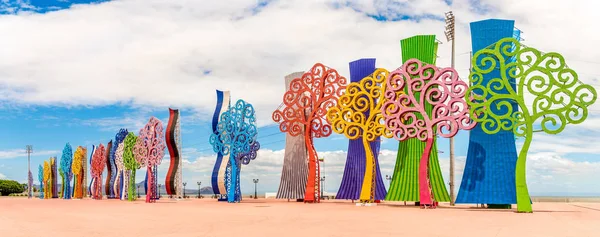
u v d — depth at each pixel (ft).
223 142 183.93
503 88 116.47
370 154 141.79
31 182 369.30
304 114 163.63
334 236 62.44
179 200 225.56
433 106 127.44
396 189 141.59
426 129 127.65
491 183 120.98
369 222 83.20
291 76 174.40
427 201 126.72
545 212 110.22
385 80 137.90
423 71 129.29
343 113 147.33
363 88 143.95
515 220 86.07
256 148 175.52
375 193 157.58
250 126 176.24
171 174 224.94
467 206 140.15
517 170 110.01
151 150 200.95
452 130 122.31
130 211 127.85
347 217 95.61
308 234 65.05
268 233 66.90
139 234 67.92
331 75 156.66
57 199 289.53
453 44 146.51
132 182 225.97
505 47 113.39
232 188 180.24
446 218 91.30
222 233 67.72
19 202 223.10
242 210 125.49
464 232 66.03
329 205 148.15
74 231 73.41
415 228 72.08
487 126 121.70
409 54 142.20
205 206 153.69
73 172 299.17
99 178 275.39
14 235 68.28
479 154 123.24
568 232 65.51
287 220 89.56
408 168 140.67
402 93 132.57
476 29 124.06
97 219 98.68
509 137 120.78
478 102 119.14
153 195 201.77
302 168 175.83
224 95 193.26
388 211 114.93
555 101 106.11
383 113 134.10
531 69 108.99
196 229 74.33
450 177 142.00
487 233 64.44
